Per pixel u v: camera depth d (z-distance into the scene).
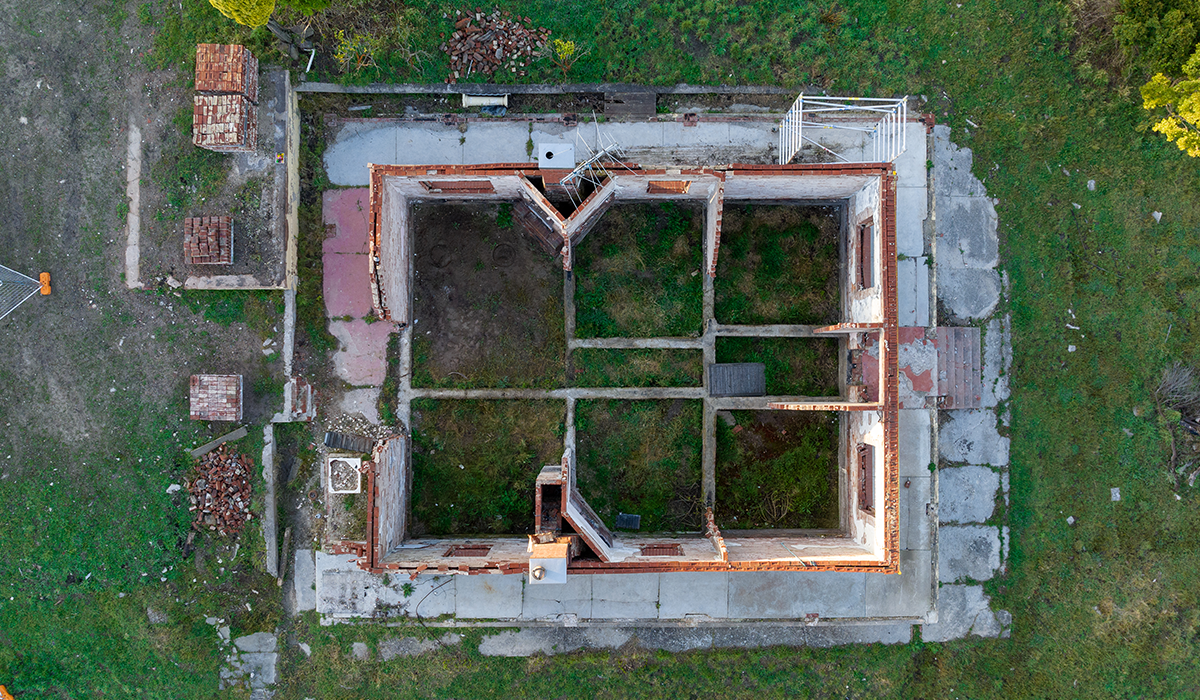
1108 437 14.93
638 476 14.71
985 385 14.87
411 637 14.48
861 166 12.16
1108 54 14.80
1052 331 14.91
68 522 14.20
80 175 14.26
